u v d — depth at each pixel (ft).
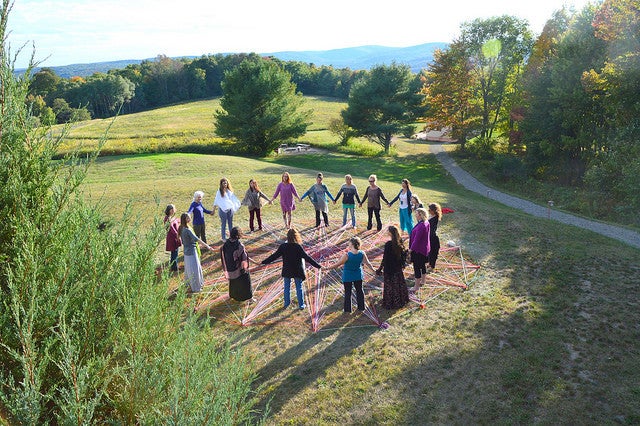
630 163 86.84
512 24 163.43
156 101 453.99
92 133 199.31
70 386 10.82
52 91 362.12
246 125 149.59
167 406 13.01
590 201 96.68
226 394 13.37
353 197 48.26
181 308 15.34
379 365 24.75
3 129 12.30
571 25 126.62
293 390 22.99
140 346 12.95
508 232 48.29
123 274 13.41
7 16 11.97
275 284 35.63
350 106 176.55
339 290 34.40
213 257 41.55
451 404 21.67
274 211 57.88
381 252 41.70
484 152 168.96
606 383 22.66
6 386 11.16
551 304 31.07
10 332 11.19
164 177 99.25
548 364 24.34
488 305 31.17
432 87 174.60
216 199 44.01
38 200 12.80
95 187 74.79
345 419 20.98
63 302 11.88
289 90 160.97
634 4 91.76
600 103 108.06
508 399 21.83
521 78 146.92
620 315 29.22
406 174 140.87
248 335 28.17
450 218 54.75
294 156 155.94
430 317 29.78
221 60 478.59
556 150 121.90
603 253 41.24
